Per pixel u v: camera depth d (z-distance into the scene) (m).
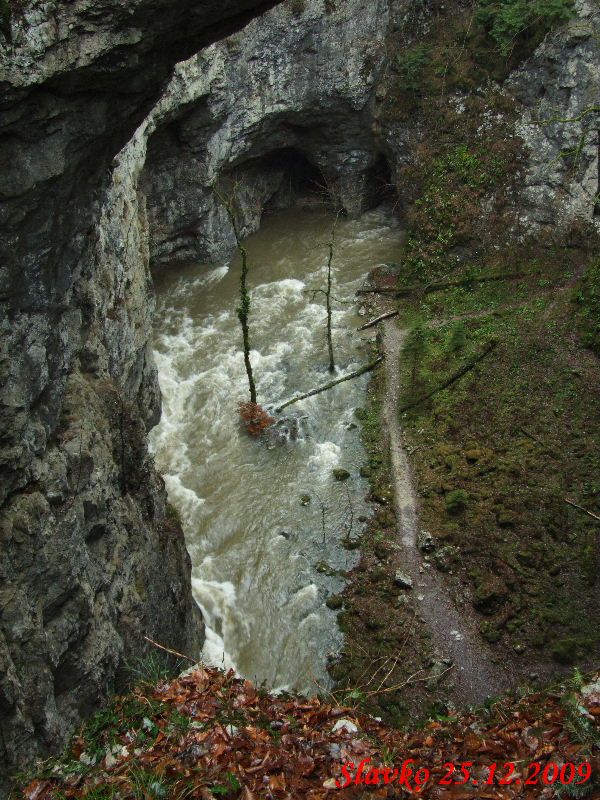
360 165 33.91
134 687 11.98
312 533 21.52
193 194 30.19
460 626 18.94
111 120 10.62
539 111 28.84
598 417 22.94
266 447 24.20
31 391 10.82
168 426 25.33
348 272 31.48
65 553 11.13
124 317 17.62
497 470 22.00
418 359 26.34
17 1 8.55
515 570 19.56
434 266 29.56
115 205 17.45
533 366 24.84
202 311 30.06
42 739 10.16
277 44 29.84
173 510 17.88
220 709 10.20
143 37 9.48
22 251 10.20
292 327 28.83
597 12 27.73
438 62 30.73
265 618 19.70
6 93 8.80
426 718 16.95
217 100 28.12
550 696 12.52
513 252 28.73
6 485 10.31
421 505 21.84
